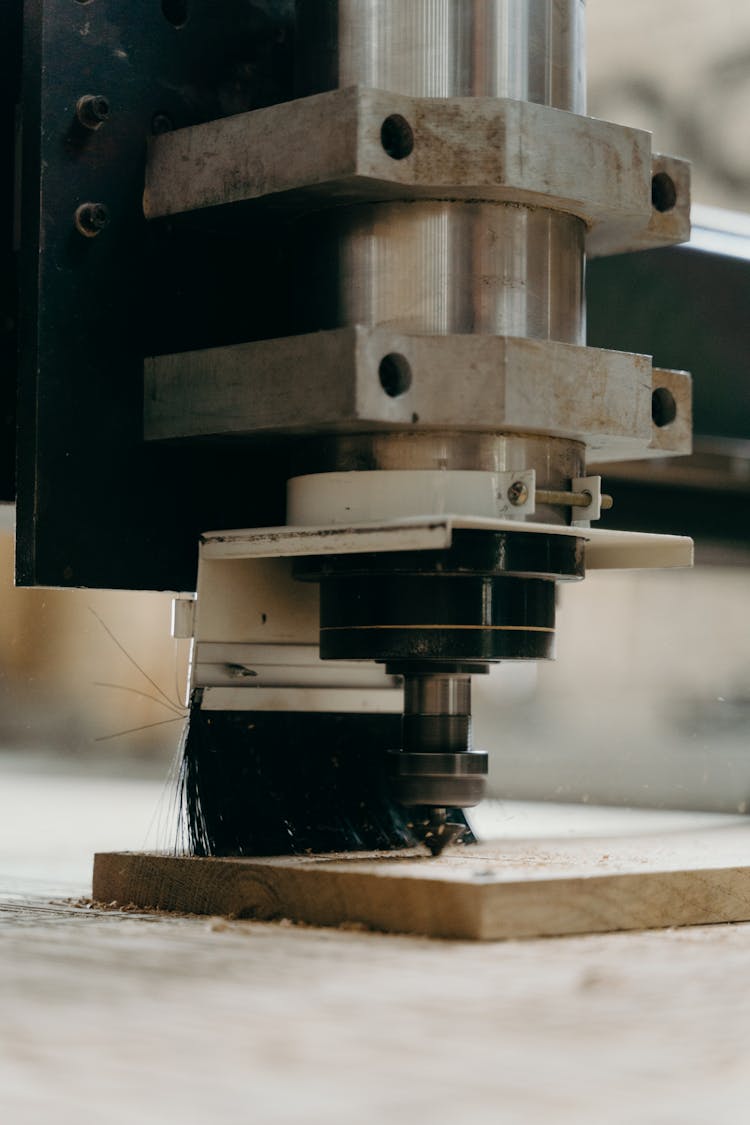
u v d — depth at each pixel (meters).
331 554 3.23
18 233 3.53
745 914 3.00
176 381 3.32
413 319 3.19
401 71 3.26
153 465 3.41
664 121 5.70
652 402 3.44
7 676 10.77
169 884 3.15
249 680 3.44
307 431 3.22
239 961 2.45
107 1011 2.04
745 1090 1.67
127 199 3.38
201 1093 1.61
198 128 3.32
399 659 3.19
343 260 3.27
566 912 2.77
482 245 3.20
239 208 3.31
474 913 2.67
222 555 3.33
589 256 3.78
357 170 3.04
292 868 2.93
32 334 3.27
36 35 3.29
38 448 3.25
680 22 5.66
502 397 3.08
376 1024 1.97
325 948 2.59
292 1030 1.93
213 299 3.51
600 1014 2.05
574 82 3.41
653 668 7.69
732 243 5.25
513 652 3.19
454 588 3.17
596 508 3.25
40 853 4.68
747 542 5.62
